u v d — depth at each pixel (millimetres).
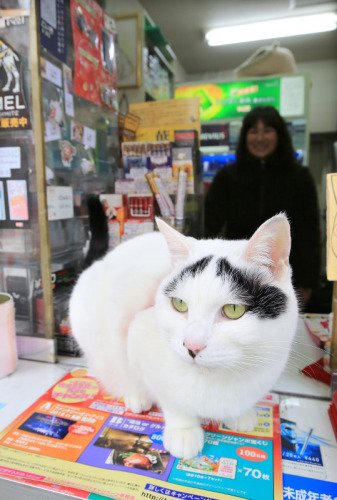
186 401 575
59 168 971
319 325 1058
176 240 578
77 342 831
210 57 2979
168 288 558
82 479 541
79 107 1066
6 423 673
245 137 1246
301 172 1230
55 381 827
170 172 1112
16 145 856
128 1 1615
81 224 1071
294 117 2152
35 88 812
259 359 510
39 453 595
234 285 503
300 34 2625
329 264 724
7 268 925
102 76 1192
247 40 2662
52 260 938
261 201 1226
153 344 587
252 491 520
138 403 713
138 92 1483
